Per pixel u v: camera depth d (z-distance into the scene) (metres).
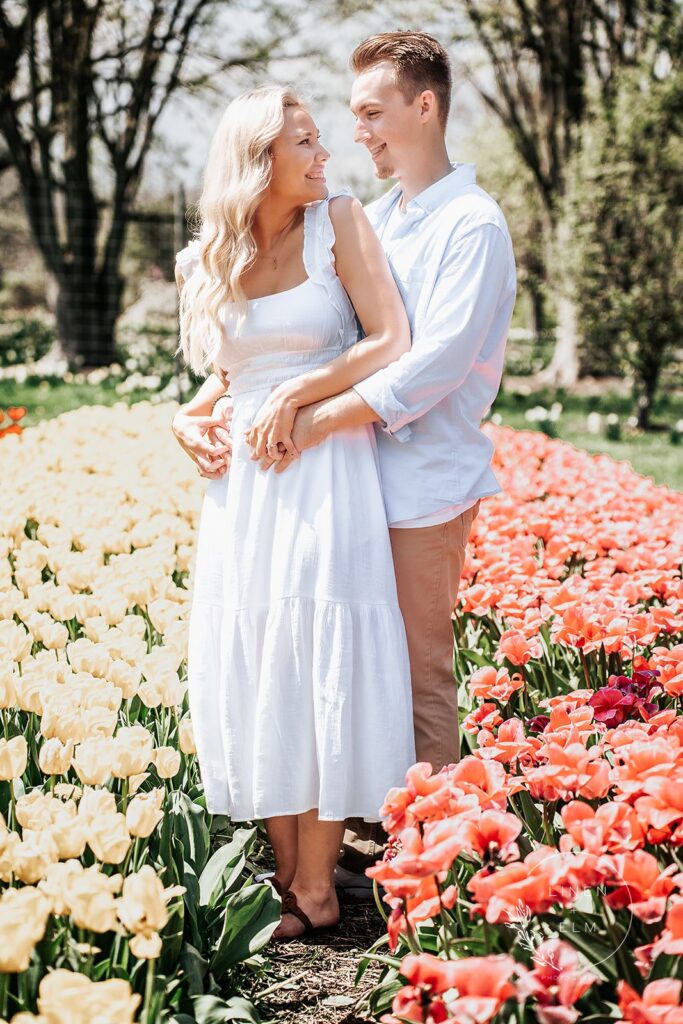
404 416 2.46
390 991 2.12
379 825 2.94
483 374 2.67
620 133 13.13
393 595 2.53
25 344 24.98
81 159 20.64
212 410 2.89
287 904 2.58
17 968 1.59
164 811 2.37
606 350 14.41
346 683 2.43
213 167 2.48
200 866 2.36
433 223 2.59
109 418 7.73
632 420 13.94
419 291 2.60
